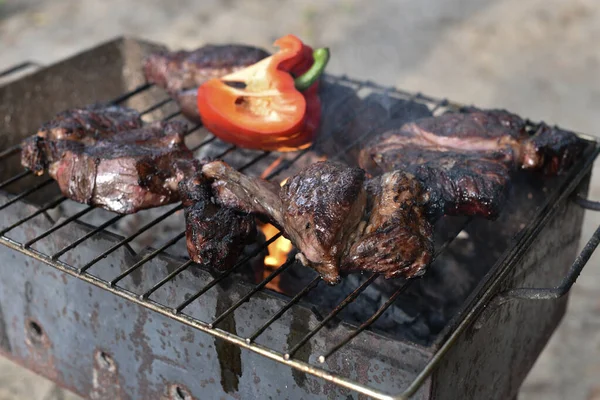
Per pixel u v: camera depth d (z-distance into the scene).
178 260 0.74
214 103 0.86
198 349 0.77
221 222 0.73
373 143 0.84
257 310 0.73
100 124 0.85
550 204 0.79
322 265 0.70
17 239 0.83
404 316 0.82
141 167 0.78
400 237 0.70
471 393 0.76
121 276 0.70
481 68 1.62
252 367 0.75
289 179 0.74
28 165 0.83
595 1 1.86
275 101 0.86
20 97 0.97
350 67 1.61
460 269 0.89
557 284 0.88
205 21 1.79
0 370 1.08
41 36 1.74
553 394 1.06
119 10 1.85
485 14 1.82
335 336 0.70
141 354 0.80
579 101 1.51
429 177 0.77
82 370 0.86
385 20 1.80
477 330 0.73
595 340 1.12
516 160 0.83
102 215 0.96
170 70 0.96
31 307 0.86
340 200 0.70
